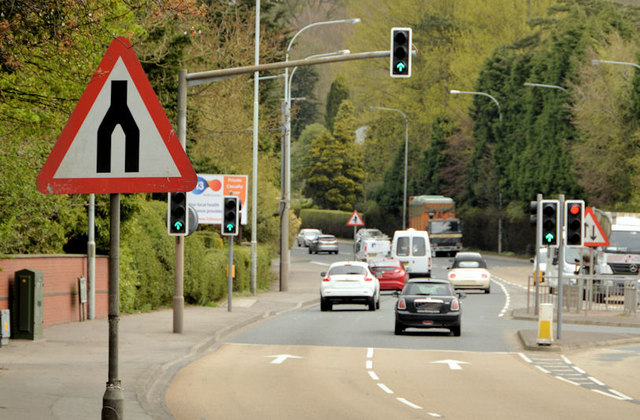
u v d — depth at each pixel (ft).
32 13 74.08
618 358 133.80
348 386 100.48
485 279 273.13
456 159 572.10
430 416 81.41
